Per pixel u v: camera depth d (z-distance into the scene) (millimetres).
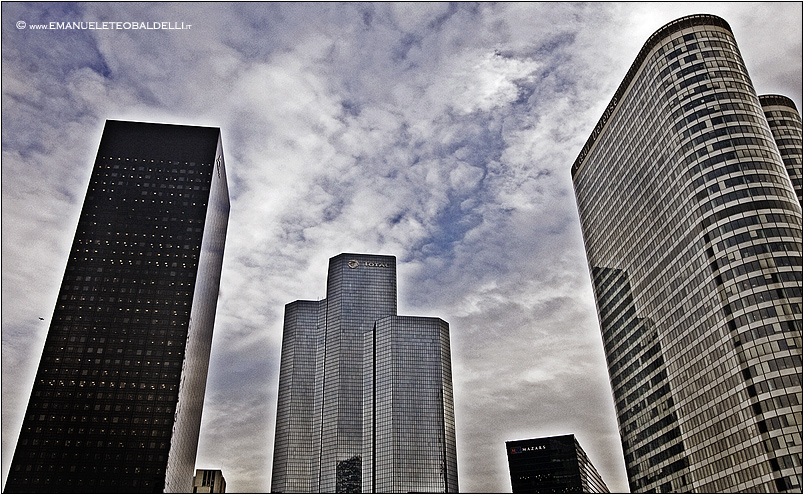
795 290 148500
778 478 136625
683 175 178125
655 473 185625
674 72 188750
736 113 173125
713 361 160500
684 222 176625
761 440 141875
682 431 172375
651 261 193875
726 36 189250
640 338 198750
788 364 141625
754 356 147125
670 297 182000
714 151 170750
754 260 154125
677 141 181875
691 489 166500
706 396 162250
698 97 179750
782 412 138875
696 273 169875
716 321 160250
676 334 178000
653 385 189375
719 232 162750
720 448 155250
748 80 182500
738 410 149750
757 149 167125
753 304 150750
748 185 162375
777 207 158500
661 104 191625
